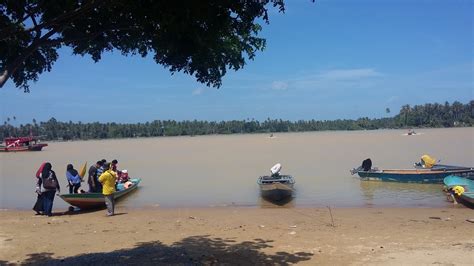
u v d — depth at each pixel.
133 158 65.06
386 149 67.94
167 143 132.50
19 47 8.30
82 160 63.91
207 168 45.50
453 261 10.25
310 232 14.65
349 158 53.75
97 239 13.68
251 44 8.43
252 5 7.00
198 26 7.14
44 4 7.60
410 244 12.38
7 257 11.37
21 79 9.12
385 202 22.64
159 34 7.49
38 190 19.45
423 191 25.98
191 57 7.96
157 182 33.62
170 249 11.84
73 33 8.28
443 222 16.41
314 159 53.62
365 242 12.79
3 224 16.91
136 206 22.75
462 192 20.48
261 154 66.31
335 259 10.80
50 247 12.52
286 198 23.77
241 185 31.03
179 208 21.91
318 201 23.50
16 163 60.22
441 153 56.53
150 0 6.87
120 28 8.16
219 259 10.72
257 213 19.72
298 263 10.44
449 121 192.50
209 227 15.96
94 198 20.52
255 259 10.78
